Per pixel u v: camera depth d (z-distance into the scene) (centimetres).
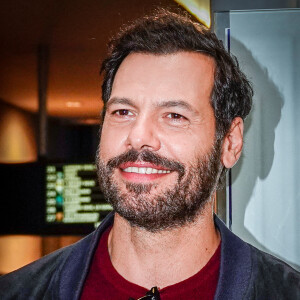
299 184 155
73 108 504
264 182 155
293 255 154
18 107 503
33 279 116
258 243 155
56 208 336
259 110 156
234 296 104
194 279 105
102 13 270
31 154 541
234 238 112
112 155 102
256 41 156
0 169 336
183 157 100
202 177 103
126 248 106
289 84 156
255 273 109
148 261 104
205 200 105
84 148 582
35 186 335
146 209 98
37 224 335
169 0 179
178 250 104
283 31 156
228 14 156
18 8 267
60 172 336
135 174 99
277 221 155
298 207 155
